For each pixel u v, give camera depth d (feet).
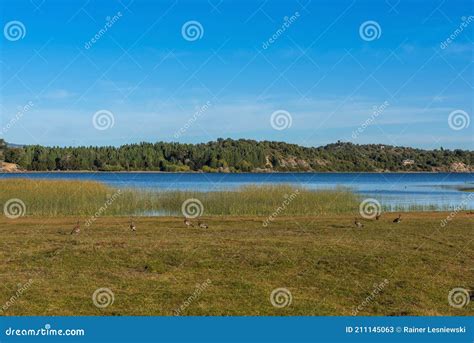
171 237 79.41
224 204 120.78
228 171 435.12
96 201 120.78
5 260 62.75
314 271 59.16
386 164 463.83
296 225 95.55
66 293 51.26
